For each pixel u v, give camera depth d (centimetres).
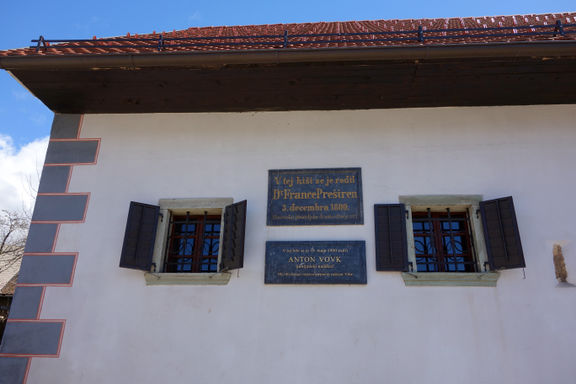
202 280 620
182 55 593
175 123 720
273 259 622
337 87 655
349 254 617
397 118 695
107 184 683
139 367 585
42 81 653
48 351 596
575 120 672
